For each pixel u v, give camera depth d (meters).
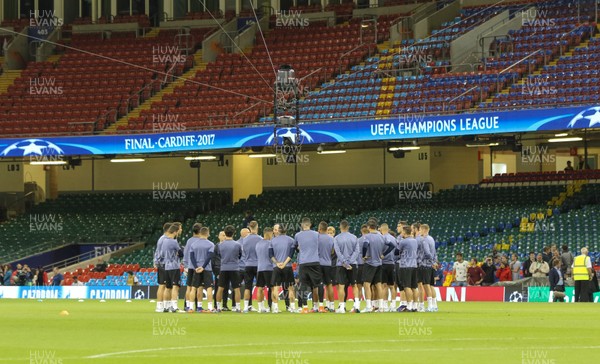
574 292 46.66
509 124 54.72
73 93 75.50
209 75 75.19
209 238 68.00
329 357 19.31
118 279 62.78
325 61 73.88
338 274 35.75
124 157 73.19
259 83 72.88
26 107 74.69
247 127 60.81
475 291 49.69
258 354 19.98
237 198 75.12
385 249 35.81
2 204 77.88
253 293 51.09
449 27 73.12
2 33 84.50
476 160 70.44
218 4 83.62
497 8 74.50
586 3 71.81
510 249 57.53
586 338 23.70
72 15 86.38
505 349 20.91
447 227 61.94
